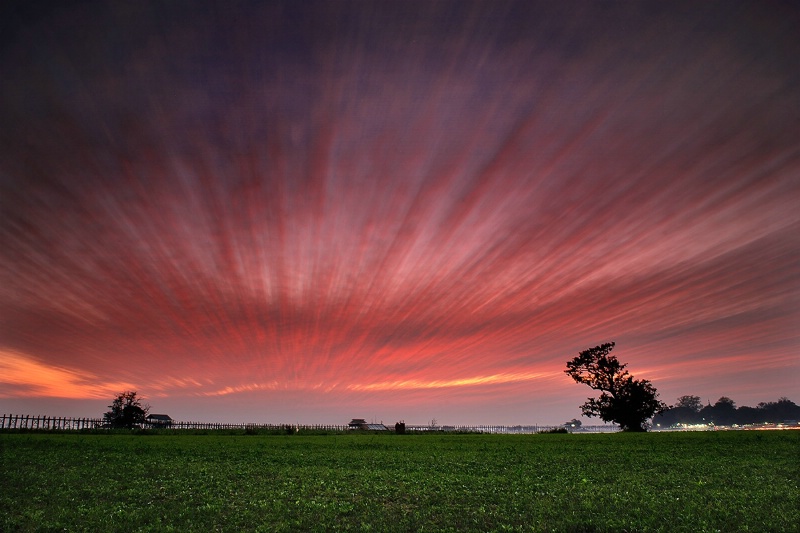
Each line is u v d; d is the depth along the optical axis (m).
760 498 12.98
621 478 17.02
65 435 52.31
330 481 16.69
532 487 15.20
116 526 10.77
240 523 11.11
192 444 35.72
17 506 12.75
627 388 89.88
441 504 12.91
